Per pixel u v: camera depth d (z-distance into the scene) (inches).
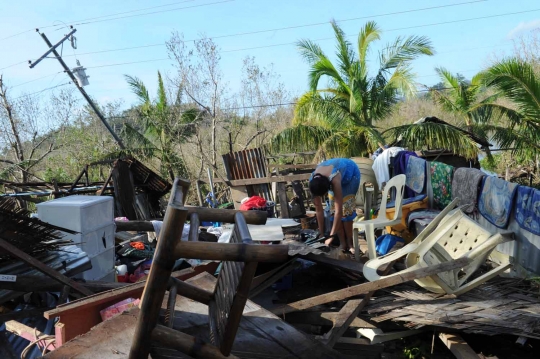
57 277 170.4
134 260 252.7
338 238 257.9
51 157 791.1
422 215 252.4
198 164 753.6
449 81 616.7
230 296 92.9
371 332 164.9
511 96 481.4
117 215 386.6
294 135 595.5
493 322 150.6
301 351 110.9
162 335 90.7
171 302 111.2
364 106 613.0
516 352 159.2
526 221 215.6
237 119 810.2
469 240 196.5
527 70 459.5
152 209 432.8
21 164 668.1
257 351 109.0
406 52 585.3
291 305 172.2
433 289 177.5
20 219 168.9
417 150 493.7
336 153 557.3
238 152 442.3
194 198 651.5
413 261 184.5
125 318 123.0
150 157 746.8
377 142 533.3
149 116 749.9
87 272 206.8
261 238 209.0
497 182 235.3
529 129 526.3
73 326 148.8
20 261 177.5
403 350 169.5
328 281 217.0
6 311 188.2
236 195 435.2
